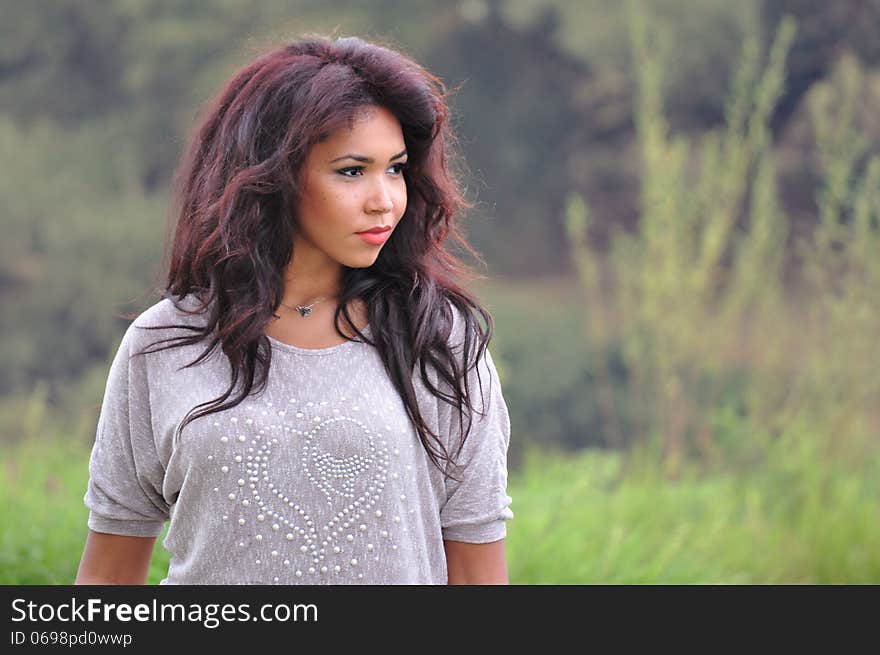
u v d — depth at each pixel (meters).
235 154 7.25
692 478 22.05
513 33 87.94
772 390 23.08
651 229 22.59
